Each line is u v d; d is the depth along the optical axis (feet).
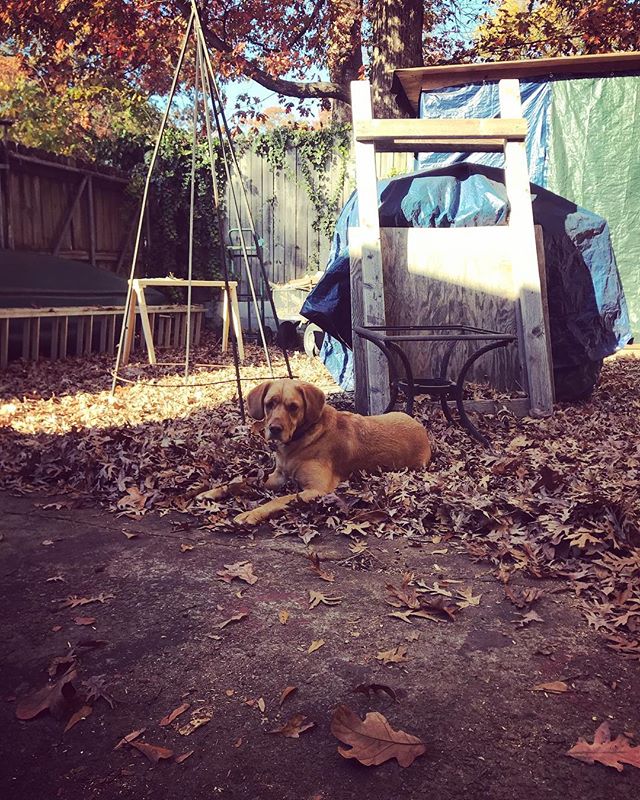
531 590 5.23
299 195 26.03
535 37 27.66
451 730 3.63
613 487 7.20
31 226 20.68
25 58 30.22
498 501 6.94
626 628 4.75
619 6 24.75
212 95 10.93
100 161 25.13
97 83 28.50
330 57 29.58
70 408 11.91
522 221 11.71
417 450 8.26
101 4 23.47
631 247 18.57
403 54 21.88
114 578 5.59
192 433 9.90
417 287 11.95
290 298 23.20
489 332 9.79
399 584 5.49
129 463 8.21
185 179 25.13
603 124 18.19
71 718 3.75
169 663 4.31
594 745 3.46
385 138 11.69
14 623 4.86
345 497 7.32
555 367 12.53
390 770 3.33
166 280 17.07
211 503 7.22
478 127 11.71
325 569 5.80
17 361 16.61
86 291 19.35
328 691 3.99
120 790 3.22
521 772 3.31
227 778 3.29
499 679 4.11
